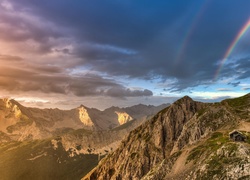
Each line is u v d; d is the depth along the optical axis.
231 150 145.75
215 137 199.12
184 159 191.12
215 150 158.75
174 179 179.25
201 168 151.00
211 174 142.75
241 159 138.12
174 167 193.88
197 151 186.00
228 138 175.00
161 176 196.75
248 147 145.50
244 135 167.25
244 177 130.75
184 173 174.88
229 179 134.12
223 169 140.12
